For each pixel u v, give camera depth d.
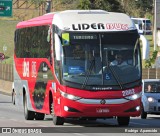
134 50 30.66
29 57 37.44
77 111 29.89
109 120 38.06
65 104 29.89
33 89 36.34
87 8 104.94
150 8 131.88
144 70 64.25
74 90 29.88
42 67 34.19
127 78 30.27
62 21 30.62
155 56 75.19
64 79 29.97
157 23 99.88
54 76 31.30
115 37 30.53
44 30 33.69
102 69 30.08
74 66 30.06
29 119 37.56
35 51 35.84
